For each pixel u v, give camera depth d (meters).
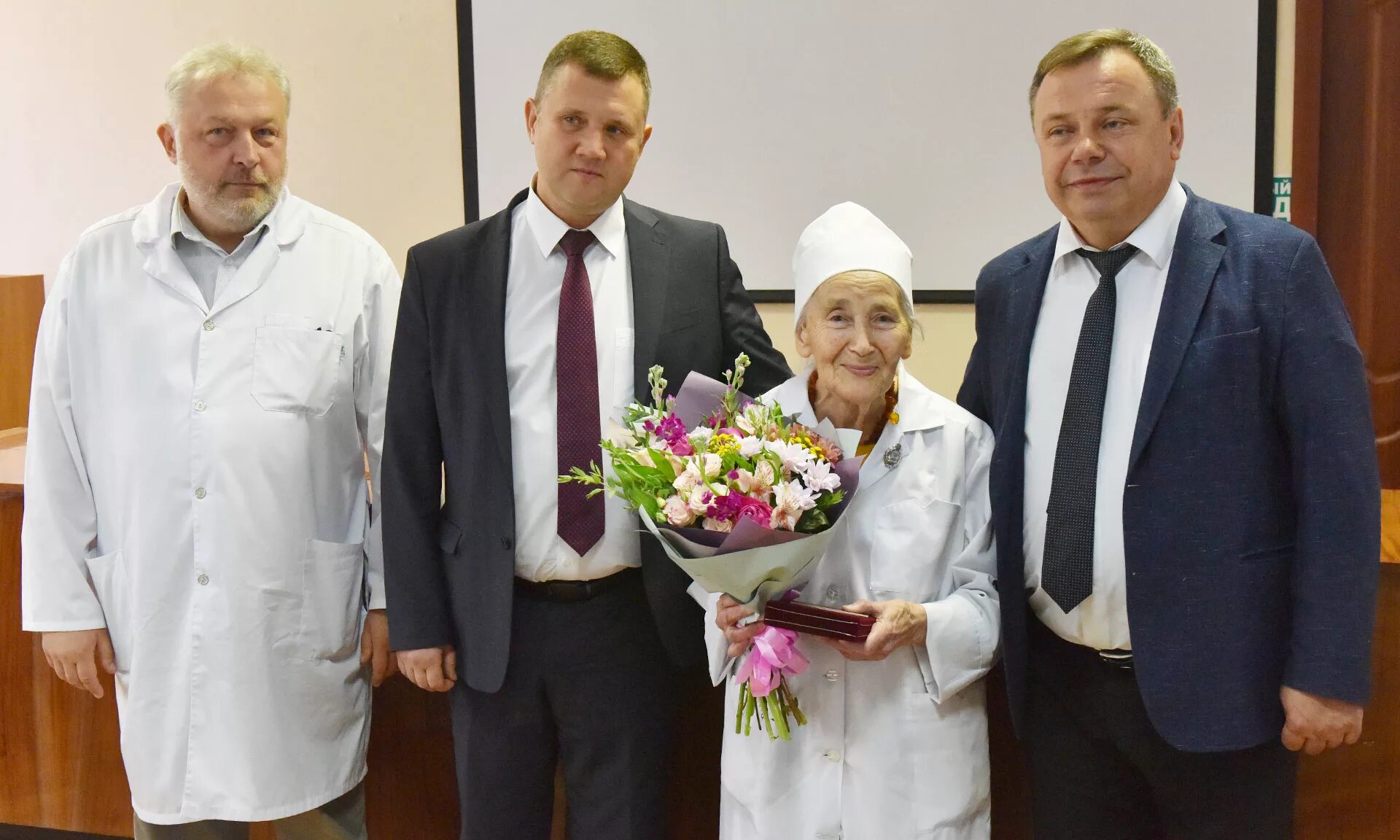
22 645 2.09
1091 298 1.44
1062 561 1.41
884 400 1.49
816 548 1.32
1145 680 1.35
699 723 1.82
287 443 1.73
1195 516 1.32
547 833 1.70
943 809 1.41
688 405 1.49
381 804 1.98
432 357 1.62
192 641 1.71
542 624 1.61
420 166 3.32
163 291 1.74
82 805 2.12
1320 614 1.28
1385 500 1.98
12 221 3.61
